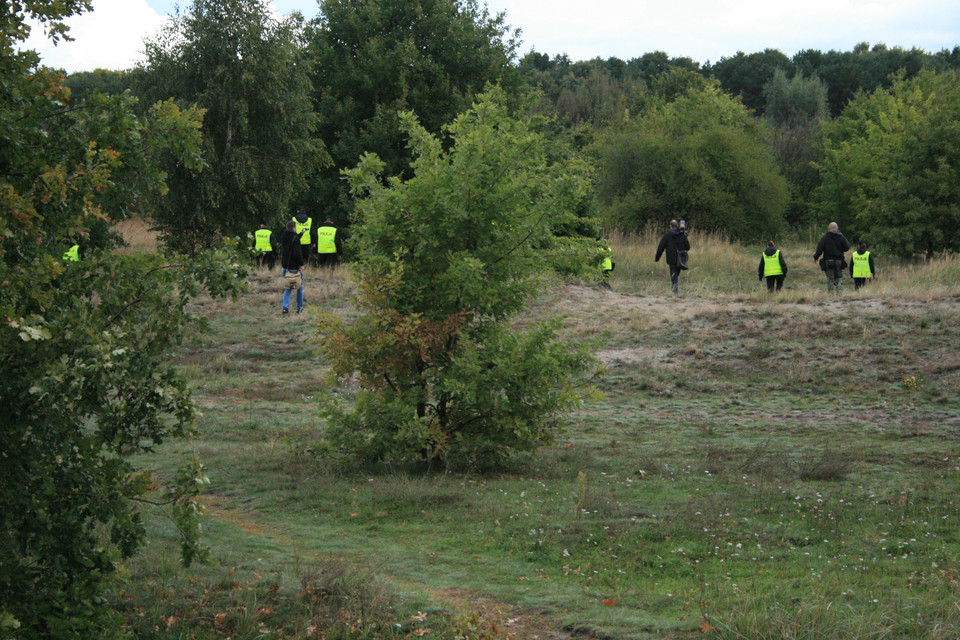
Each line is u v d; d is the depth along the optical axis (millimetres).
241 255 5129
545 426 10938
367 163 10992
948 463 10320
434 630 5172
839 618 4996
